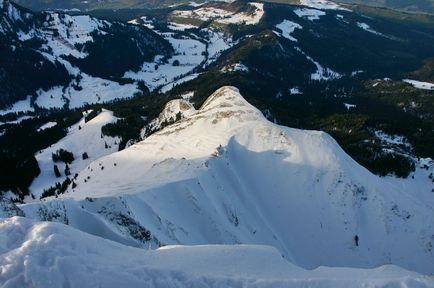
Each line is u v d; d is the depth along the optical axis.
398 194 93.44
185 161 85.50
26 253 20.80
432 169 128.00
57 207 49.59
